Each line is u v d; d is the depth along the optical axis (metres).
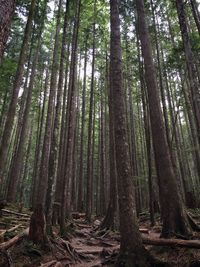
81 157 24.23
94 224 15.72
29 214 12.67
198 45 14.80
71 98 11.35
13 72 14.00
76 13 13.41
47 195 8.89
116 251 7.41
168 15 19.09
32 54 23.41
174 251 5.96
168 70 17.61
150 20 19.48
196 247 5.71
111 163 13.77
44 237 7.39
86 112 32.53
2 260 5.89
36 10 15.18
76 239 10.58
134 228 5.95
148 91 9.16
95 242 10.18
